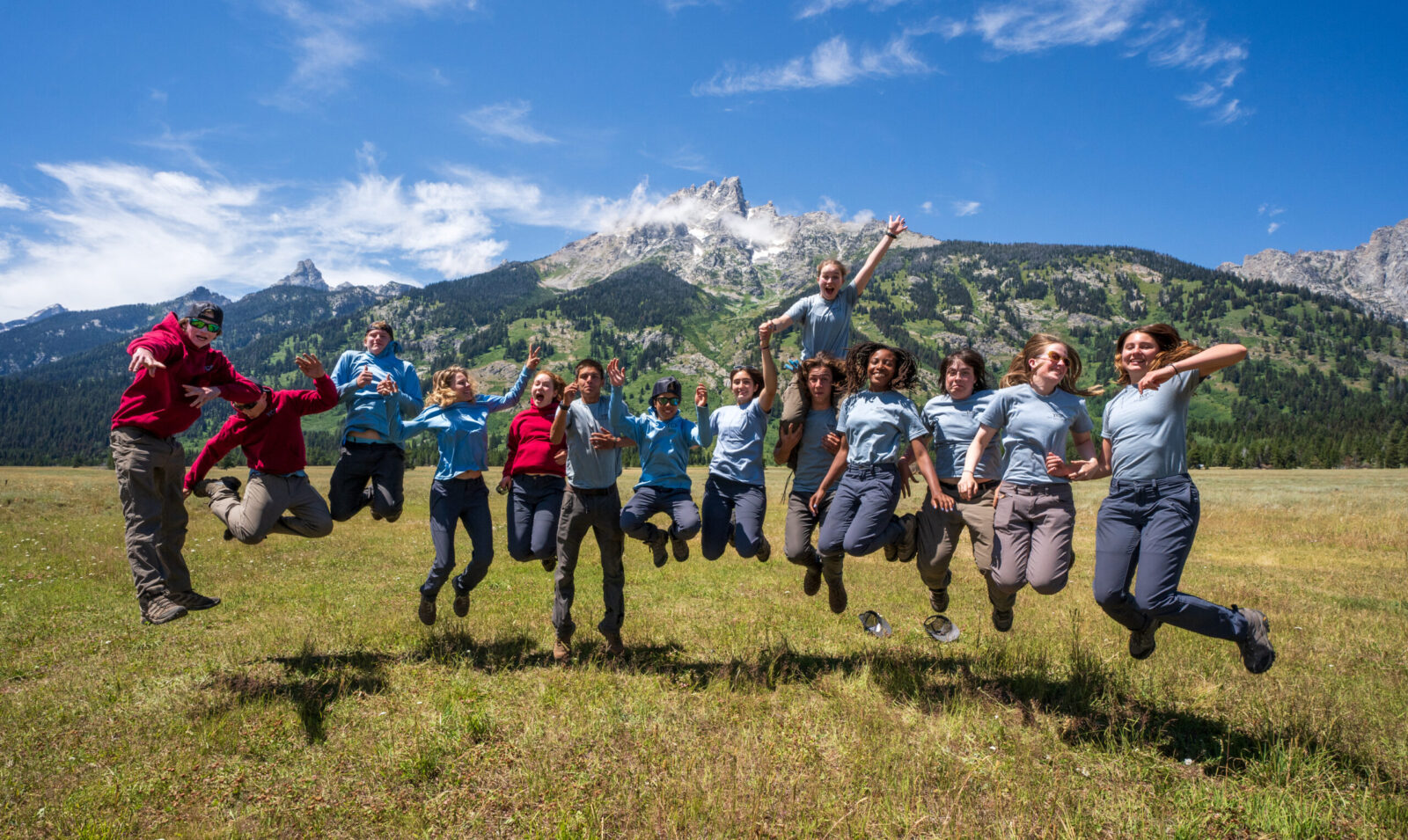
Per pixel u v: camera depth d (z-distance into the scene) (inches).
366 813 141.6
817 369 233.8
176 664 244.5
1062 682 227.3
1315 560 572.1
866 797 145.7
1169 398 177.5
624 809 141.6
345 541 651.5
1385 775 160.9
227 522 226.4
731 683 222.5
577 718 190.4
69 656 256.1
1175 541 173.6
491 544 265.1
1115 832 136.9
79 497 1023.0
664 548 264.2
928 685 222.5
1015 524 199.0
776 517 946.1
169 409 203.2
